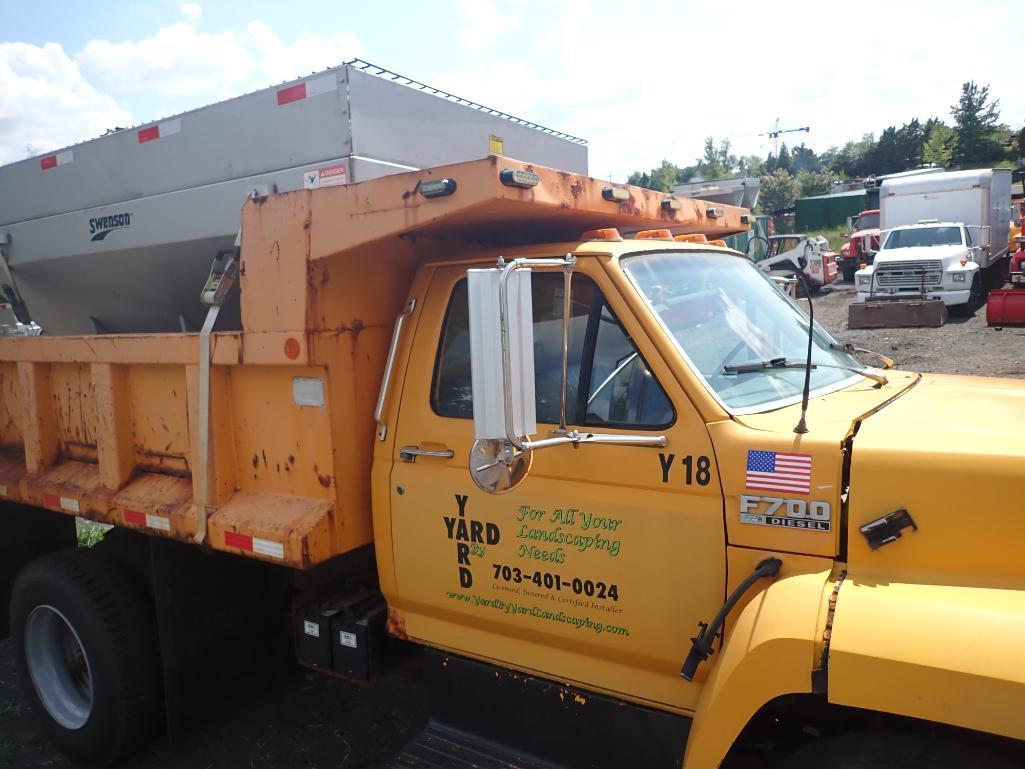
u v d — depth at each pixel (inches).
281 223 120.7
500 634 115.3
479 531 113.7
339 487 123.5
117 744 149.9
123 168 175.8
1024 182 1006.4
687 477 98.0
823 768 84.3
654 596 99.7
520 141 180.2
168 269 177.2
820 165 4160.9
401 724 163.6
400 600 125.0
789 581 87.8
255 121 150.6
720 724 84.7
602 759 107.3
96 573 151.6
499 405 89.7
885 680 76.7
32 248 199.9
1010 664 73.1
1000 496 83.1
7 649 212.5
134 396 149.5
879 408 106.8
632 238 131.0
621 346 106.8
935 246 726.5
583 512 104.4
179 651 148.6
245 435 133.1
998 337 552.7
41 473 169.3
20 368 169.2
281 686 176.2
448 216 106.6
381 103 143.9
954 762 78.3
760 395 105.4
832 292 1008.9
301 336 119.3
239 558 157.1
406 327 126.1
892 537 86.1
